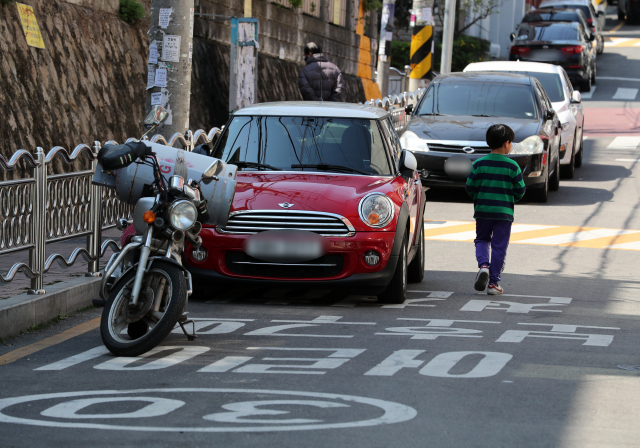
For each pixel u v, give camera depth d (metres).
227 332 22.17
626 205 47.41
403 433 14.50
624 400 16.61
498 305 26.02
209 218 21.64
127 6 47.50
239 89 49.16
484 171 27.58
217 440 14.08
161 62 34.34
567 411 15.87
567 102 57.50
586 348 20.77
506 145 27.70
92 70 42.16
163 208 20.12
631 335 22.31
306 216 24.86
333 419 15.17
